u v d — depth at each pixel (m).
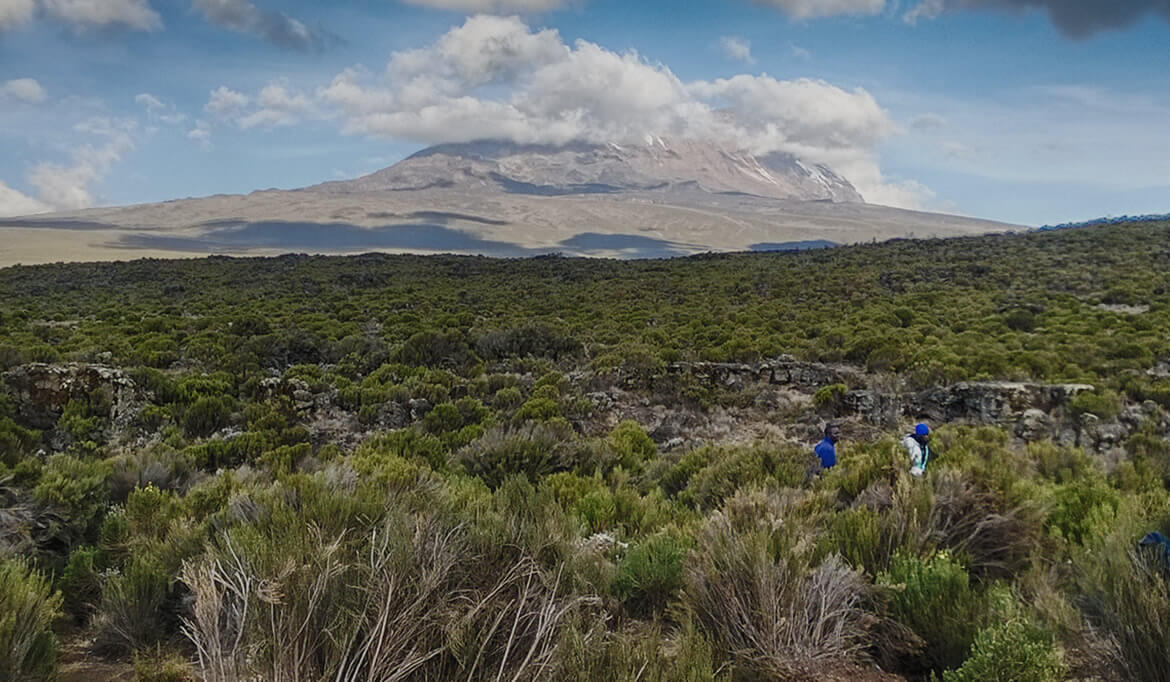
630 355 24.48
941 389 20.00
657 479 13.57
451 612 4.01
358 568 4.22
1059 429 17.11
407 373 24.45
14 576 4.65
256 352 27.39
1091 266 49.94
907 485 7.05
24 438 15.07
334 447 16.61
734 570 5.15
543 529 5.99
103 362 23.39
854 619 5.09
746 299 46.38
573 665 3.83
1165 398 18.03
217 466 15.38
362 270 69.06
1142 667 4.01
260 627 3.72
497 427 15.90
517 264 77.19
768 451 12.30
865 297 43.22
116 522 8.02
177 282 60.66
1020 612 4.74
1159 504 7.02
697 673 4.08
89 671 5.14
